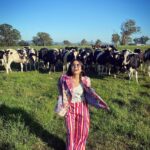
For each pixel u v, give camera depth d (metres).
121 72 7.55
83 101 2.45
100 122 3.25
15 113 3.30
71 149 2.34
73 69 2.38
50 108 3.62
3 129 2.89
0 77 6.63
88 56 8.37
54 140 2.79
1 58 8.15
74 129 2.42
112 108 3.64
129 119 3.36
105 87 5.36
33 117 3.23
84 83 2.41
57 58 8.26
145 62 7.80
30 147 2.60
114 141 2.80
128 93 4.84
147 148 2.65
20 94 4.61
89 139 2.84
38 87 5.32
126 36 45.97
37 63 9.99
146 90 5.20
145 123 3.28
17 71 8.49
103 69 8.45
